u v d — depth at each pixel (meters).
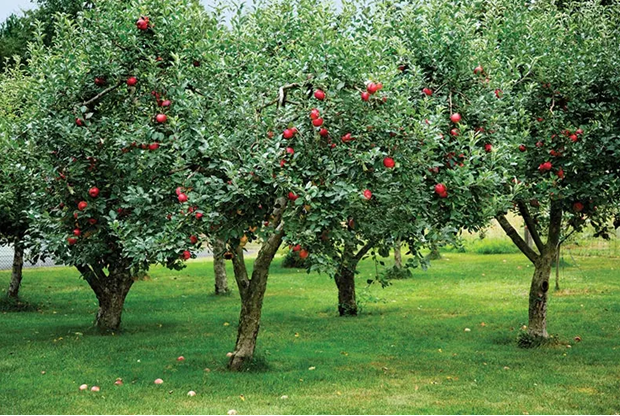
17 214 12.06
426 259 7.47
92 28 8.25
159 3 7.87
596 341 10.98
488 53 8.48
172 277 21.80
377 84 6.54
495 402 7.41
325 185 6.63
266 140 6.78
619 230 26.89
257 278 9.04
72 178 7.96
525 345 10.66
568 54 9.53
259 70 8.38
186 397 7.57
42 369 9.05
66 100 8.19
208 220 6.69
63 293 18.33
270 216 7.62
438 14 8.16
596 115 9.17
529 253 10.85
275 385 8.14
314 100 6.90
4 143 8.21
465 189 6.84
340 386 8.12
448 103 7.92
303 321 13.45
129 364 9.36
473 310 14.37
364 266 23.45
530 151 9.14
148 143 7.18
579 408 7.17
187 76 7.93
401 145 6.75
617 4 10.09
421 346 10.77
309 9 8.76
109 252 9.70
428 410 7.05
